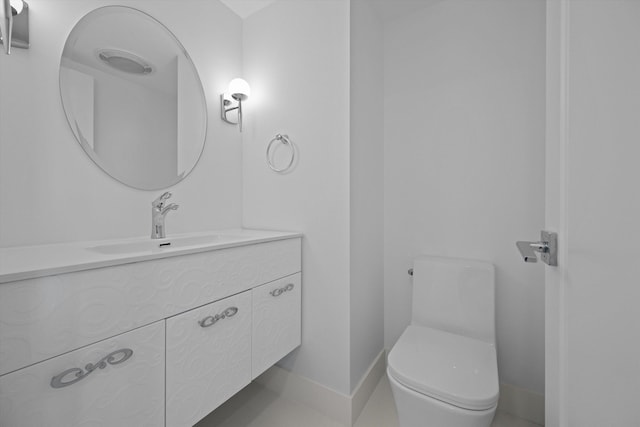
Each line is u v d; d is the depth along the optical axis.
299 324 1.38
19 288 0.56
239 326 1.05
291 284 1.32
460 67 1.47
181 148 1.40
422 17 1.57
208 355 0.93
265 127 1.58
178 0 1.39
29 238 0.93
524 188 1.32
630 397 0.34
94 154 1.08
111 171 1.14
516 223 1.34
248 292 1.09
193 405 0.88
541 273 1.28
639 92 0.33
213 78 1.55
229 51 1.63
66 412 0.62
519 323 1.33
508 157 1.35
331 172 1.32
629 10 0.35
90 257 0.71
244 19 1.70
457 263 1.35
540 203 1.29
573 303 0.51
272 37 1.55
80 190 1.05
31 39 0.93
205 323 0.91
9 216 0.89
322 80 1.35
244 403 1.41
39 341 0.58
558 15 0.59
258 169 1.62
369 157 1.49
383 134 1.69
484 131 1.41
